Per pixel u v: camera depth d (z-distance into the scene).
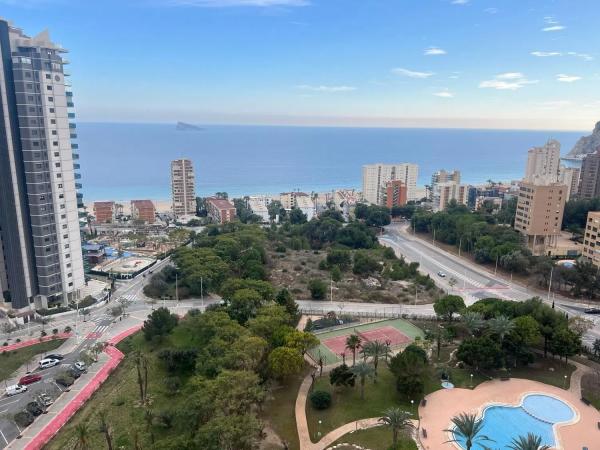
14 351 112.75
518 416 81.19
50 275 136.12
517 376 95.00
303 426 79.12
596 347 100.62
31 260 134.38
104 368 104.31
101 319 133.75
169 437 70.25
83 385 96.81
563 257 187.62
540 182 196.62
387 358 100.94
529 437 61.88
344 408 83.69
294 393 89.62
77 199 147.25
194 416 70.81
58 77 131.62
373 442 74.12
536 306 107.00
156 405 86.44
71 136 138.88
